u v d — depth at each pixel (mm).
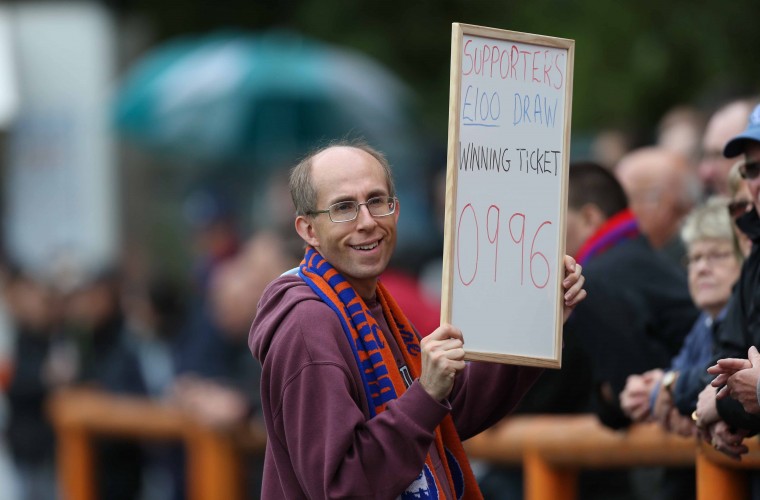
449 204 9141
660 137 19500
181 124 31531
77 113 31469
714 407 10180
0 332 25438
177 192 33156
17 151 31953
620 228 13344
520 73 9414
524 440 13977
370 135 32062
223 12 37656
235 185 32969
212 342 19219
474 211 9258
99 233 31578
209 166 33062
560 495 13859
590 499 14305
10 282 24297
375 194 9445
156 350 21812
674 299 12852
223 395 18516
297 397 9117
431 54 35781
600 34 30797
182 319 22766
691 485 12781
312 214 9492
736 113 13945
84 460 21234
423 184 31578
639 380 11883
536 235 9422
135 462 21484
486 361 9250
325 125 32031
